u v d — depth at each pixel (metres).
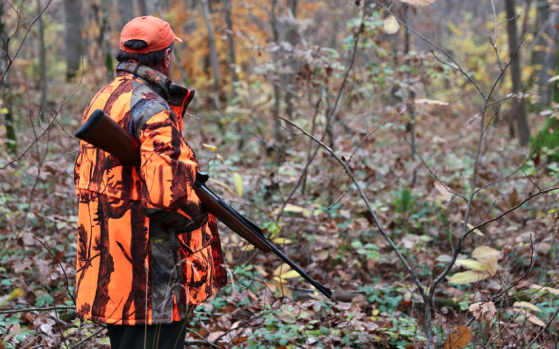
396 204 4.64
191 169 1.65
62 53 18.17
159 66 1.83
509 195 4.48
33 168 4.27
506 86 11.20
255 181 5.02
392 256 3.88
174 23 13.56
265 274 3.04
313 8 10.93
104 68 12.95
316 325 2.87
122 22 16.58
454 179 5.29
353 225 3.84
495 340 2.39
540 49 12.59
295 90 5.58
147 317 1.69
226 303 3.11
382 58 5.21
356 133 5.20
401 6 5.48
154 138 1.62
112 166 1.71
